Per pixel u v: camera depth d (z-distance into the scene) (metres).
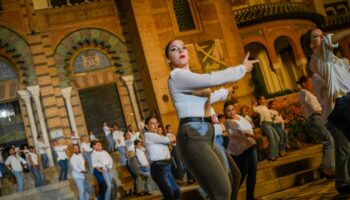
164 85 17.14
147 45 17.38
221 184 3.03
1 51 17.25
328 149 7.09
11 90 17.36
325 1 28.56
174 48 3.39
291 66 25.08
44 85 17.25
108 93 18.38
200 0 18.72
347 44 27.62
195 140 3.12
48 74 17.38
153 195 10.53
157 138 6.64
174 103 3.29
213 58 18.05
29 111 17.05
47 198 11.80
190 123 3.16
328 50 4.58
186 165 3.20
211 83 3.10
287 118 13.80
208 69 17.81
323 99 4.88
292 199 6.19
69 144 17.08
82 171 10.05
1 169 14.34
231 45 18.59
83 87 18.02
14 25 17.38
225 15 18.92
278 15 21.67
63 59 17.81
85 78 18.11
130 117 18.11
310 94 7.08
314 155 8.99
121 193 11.75
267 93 22.00
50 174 14.36
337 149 5.15
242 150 6.38
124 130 18.09
